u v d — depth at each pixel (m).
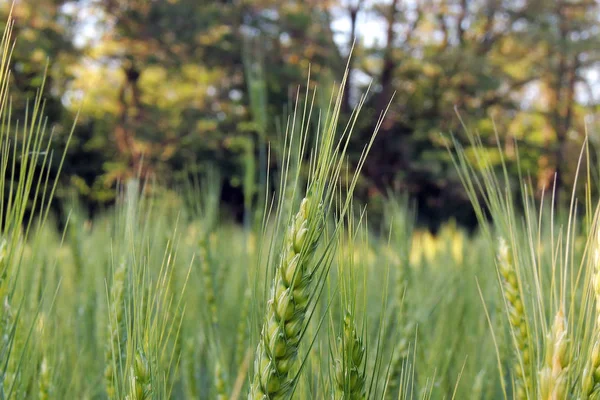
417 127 11.40
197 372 0.85
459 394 0.80
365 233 0.59
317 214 0.55
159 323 0.63
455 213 11.47
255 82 1.36
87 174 7.45
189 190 1.00
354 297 0.56
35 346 0.70
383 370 0.71
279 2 10.95
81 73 11.11
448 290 1.03
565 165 9.88
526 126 12.98
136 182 0.71
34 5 8.75
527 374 0.60
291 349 0.55
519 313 0.61
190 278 0.95
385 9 12.38
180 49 11.14
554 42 12.04
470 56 11.56
